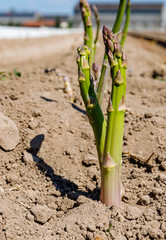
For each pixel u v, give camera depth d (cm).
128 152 271
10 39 2061
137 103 392
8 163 251
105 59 262
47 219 204
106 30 178
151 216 204
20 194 223
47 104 324
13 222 192
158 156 270
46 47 1944
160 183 238
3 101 305
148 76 679
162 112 347
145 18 10881
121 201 222
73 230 189
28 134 277
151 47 1983
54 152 270
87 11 273
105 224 193
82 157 271
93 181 249
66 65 610
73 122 306
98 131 200
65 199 221
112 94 187
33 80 413
